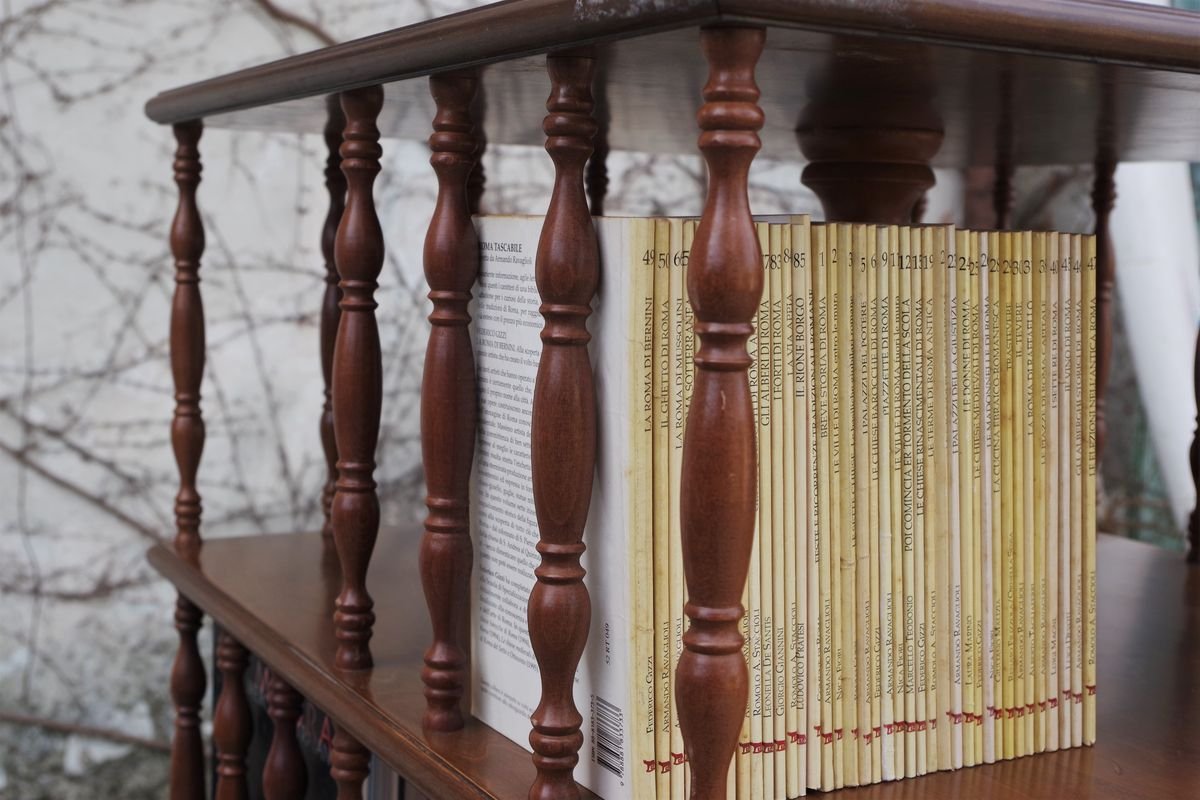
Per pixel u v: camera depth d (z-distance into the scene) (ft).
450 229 2.94
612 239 2.57
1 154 6.04
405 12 6.70
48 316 6.18
